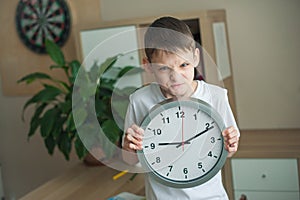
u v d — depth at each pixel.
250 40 2.47
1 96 3.12
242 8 2.46
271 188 2.07
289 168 2.03
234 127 1.05
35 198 1.78
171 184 1.02
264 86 2.49
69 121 2.00
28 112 3.07
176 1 2.58
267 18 2.42
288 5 2.38
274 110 2.49
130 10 2.69
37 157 3.13
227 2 2.48
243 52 2.50
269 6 2.41
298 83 2.42
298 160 2.01
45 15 2.88
